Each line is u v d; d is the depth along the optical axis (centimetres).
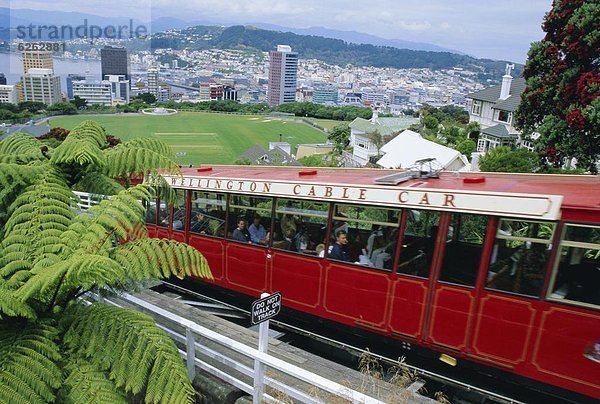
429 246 718
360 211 782
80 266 428
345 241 802
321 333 879
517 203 640
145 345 479
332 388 449
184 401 454
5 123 4159
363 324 784
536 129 2662
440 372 758
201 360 619
